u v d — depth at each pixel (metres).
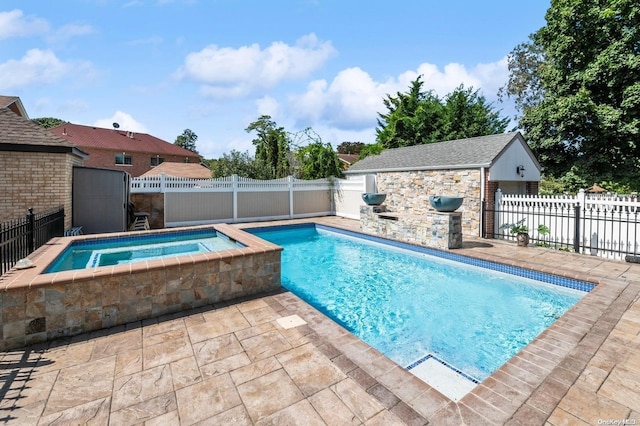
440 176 12.11
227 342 3.84
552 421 2.53
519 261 7.51
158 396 2.86
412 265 8.83
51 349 3.71
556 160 16.89
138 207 12.86
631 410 2.64
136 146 30.81
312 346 3.72
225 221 14.62
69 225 9.22
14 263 4.98
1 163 7.96
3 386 3.00
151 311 4.57
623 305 4.83
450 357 4.32
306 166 20.98
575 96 14.71
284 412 2.65
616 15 14.78
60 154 8.56
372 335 4.96
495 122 29.69
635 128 14.12
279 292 5.58
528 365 3.31
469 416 2.59
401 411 2.65
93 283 4.17
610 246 8.03
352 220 15.45
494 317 5.57
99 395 2.88
